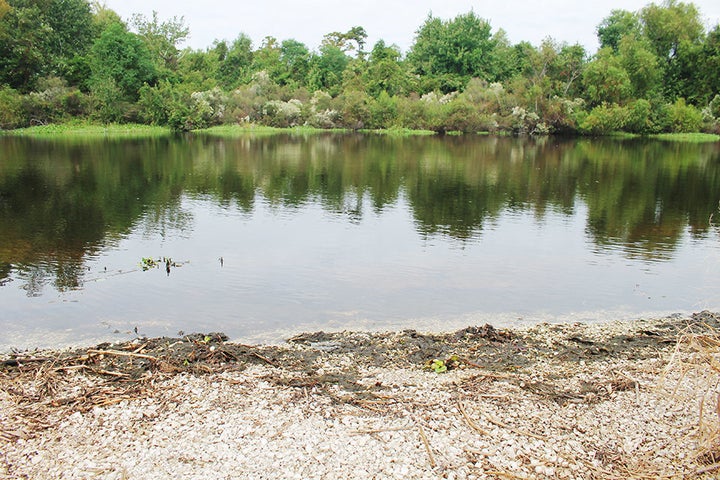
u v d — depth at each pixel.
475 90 66.25
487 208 18.97
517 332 8.89
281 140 48.62
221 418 6.20
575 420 6.32
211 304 9.81
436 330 8.93
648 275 11.86
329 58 84.38
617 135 64.25
